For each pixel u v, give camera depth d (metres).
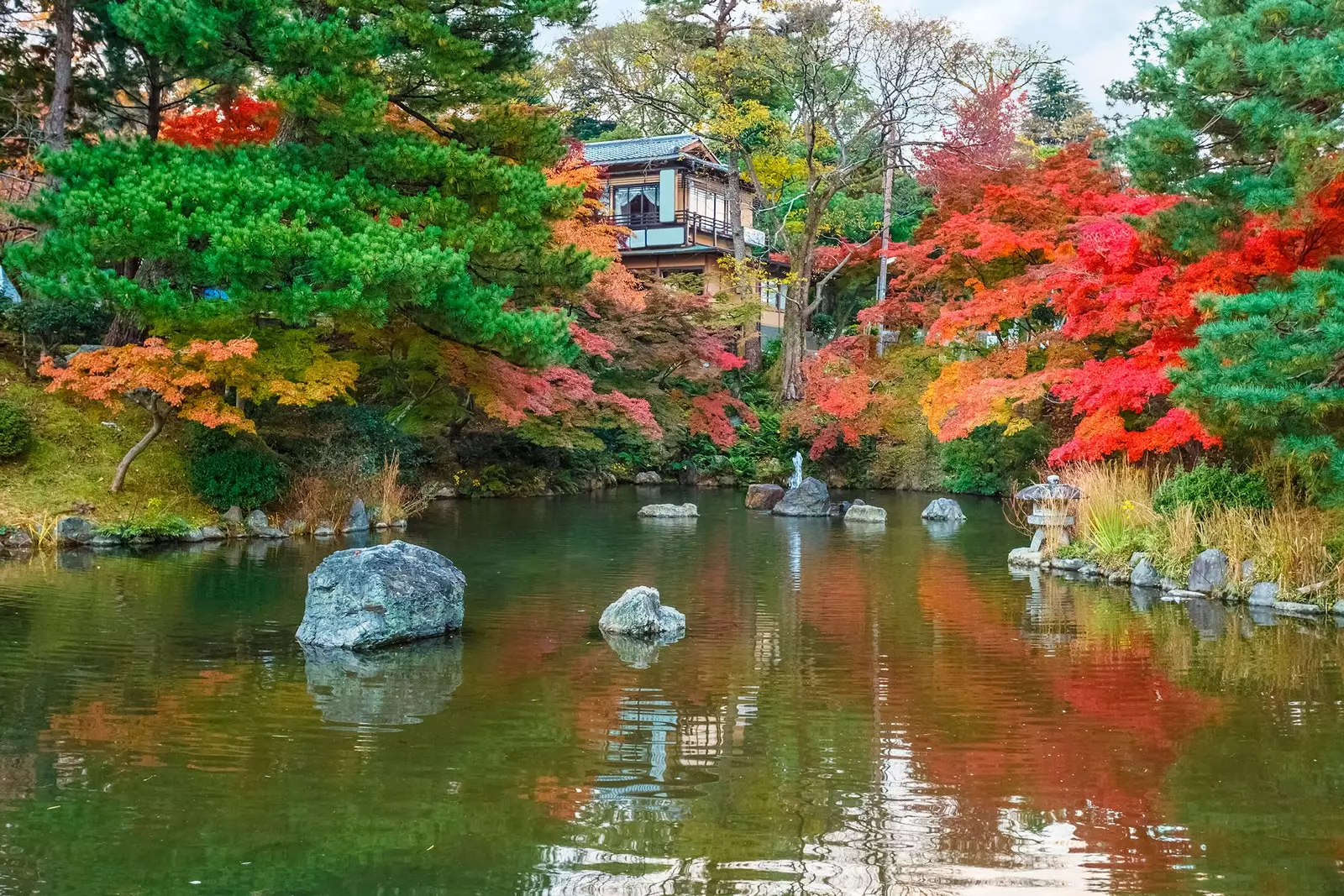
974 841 5.84
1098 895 5.21
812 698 8.70
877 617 12.23
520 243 17.78
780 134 38.66
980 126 33.06
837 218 42.41
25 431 17.12
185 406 16.45
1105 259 15.46
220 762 6.91
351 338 22.31
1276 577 12.91
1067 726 7.96
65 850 5.55
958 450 32.31
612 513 24.78
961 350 29.12
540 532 20.48
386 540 18.05
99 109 22.73
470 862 5.51
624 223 42.91
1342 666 9.81
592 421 28.91
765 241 42.25
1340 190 11.94
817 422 33.69
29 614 11.27
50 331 19.67
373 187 17.06
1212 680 9.30
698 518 24.39
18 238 21.77
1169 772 6.95
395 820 6.02
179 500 17.59
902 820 6.14
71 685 8.62
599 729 7.77
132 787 6.43
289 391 16.14
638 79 41.19
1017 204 23.27
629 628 11.08
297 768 6.81
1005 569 16.41
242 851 5.57
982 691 8.94
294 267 15.78
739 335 38.19
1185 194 14.02
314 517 18.61
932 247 27.44
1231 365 11.04
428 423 26.16
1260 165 13.48
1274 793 6.57
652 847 5.73
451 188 17.66
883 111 34.09
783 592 14.02
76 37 21.58
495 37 18.81
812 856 5.64
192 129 19.50
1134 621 11.98
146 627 10.77
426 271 15.63
